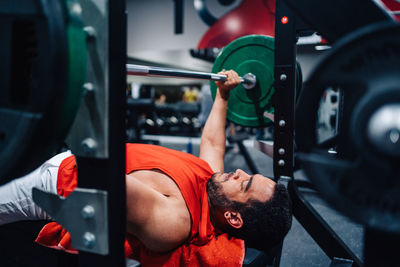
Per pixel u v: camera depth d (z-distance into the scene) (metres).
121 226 0.59
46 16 0.45
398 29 0.46
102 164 0.56
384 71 0.48
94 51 0.54
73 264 1.07
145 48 5.53
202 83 8.82
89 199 0.57
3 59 0.48
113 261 0.58
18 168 0.51
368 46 0.49
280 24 1.32
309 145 0.57
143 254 0.98
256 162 4.37
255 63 1.62
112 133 0.55
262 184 1.06
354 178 0.51
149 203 0.85
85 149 0.56
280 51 1.33
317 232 1.29
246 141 6.20
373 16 0.64
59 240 1.04
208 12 5.04
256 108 1.66
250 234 1.05
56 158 1.16
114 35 0.53
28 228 1.17
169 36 5.32
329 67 0.52
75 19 0.50
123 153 0.57
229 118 1.73
